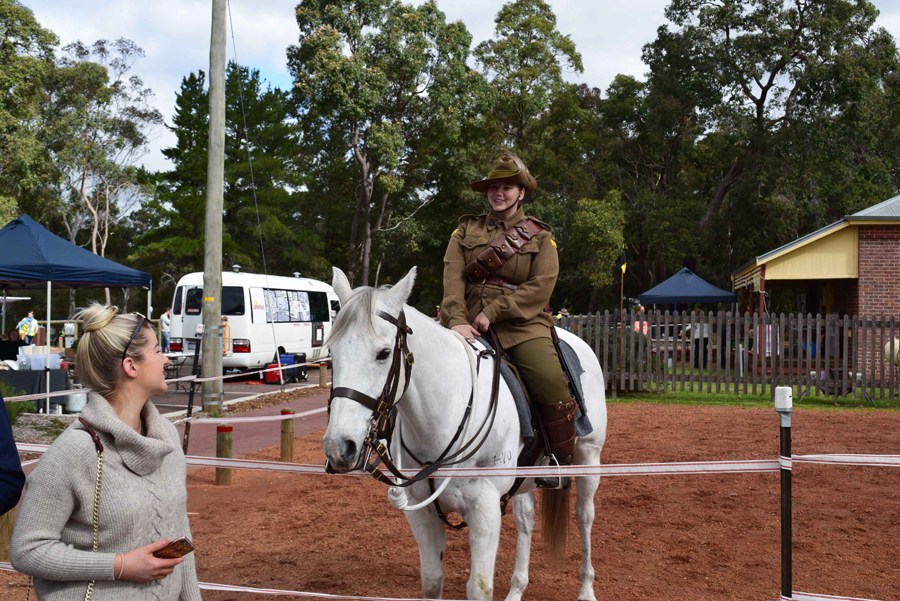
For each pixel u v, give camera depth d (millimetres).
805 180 34812
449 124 34125
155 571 1999
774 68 36000
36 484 1960
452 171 37500
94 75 44812
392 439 3463
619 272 43469
